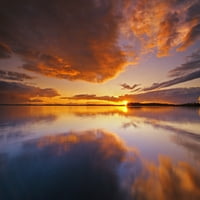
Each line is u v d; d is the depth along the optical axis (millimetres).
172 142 5730
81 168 3537
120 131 7758
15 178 3088
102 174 3246
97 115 17250
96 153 4547
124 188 2729
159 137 6504
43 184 2867
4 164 3760
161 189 2684
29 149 4934
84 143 5648
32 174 3250
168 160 3990
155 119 12797
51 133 7297
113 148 5039
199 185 2822
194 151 4688
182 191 2627
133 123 10555
